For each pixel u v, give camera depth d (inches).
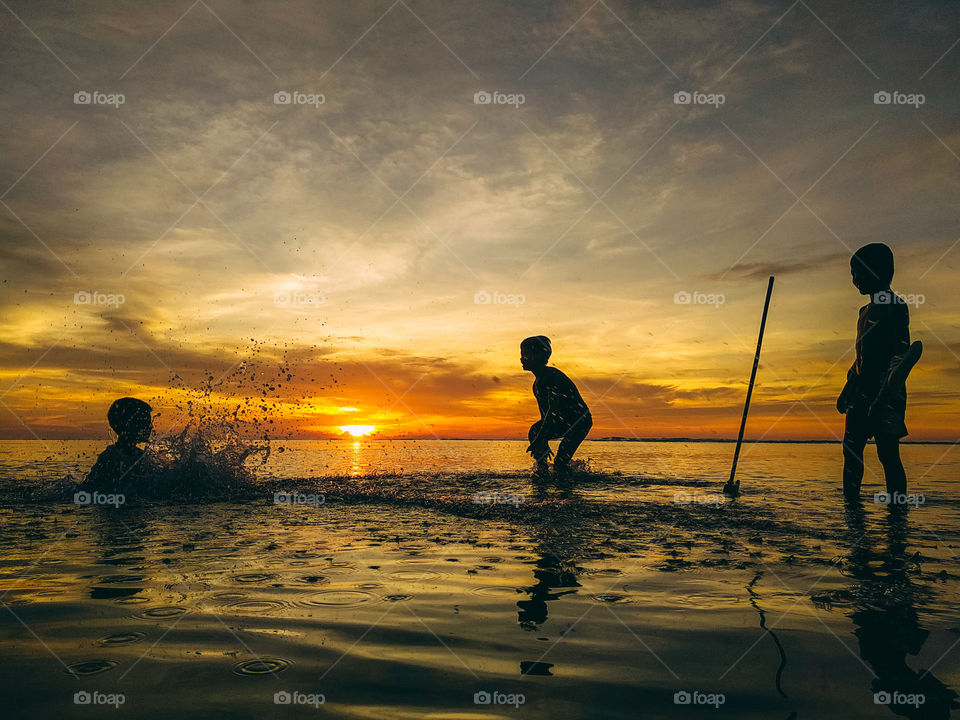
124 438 233.1
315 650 67.9
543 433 287.6
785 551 120.6
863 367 208.1
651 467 340.5
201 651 67.2
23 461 359.6
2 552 121.9
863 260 213.2
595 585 95.6
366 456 446.0
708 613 81.8
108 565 109.5
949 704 55.2
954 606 84.5
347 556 117.0
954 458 431.5
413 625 76.4
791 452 553.6
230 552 121.1
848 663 64.8
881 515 165.0
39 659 64.9
